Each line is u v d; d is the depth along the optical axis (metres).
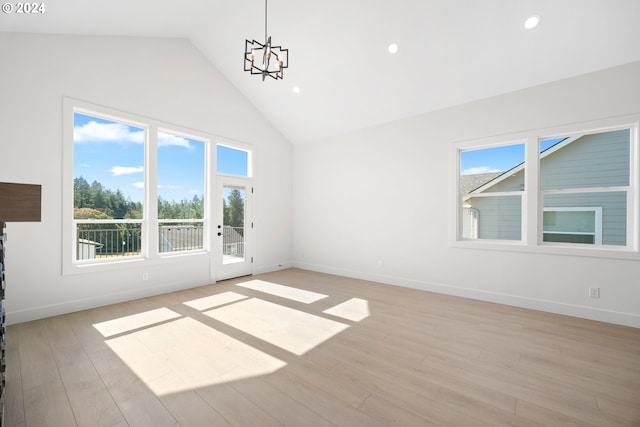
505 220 3.86
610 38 2.80
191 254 4.45
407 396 1.80
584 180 3.42
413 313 3.31
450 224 4.09
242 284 4.66
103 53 3.53
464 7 2.98
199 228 4.66
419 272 4.39
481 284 3.84
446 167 4.12
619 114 2.97
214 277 4.74
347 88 4.41
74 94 3.29
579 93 3.17
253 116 5.41
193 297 3.90
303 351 2.39
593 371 2.10
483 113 3.80
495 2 2.86
